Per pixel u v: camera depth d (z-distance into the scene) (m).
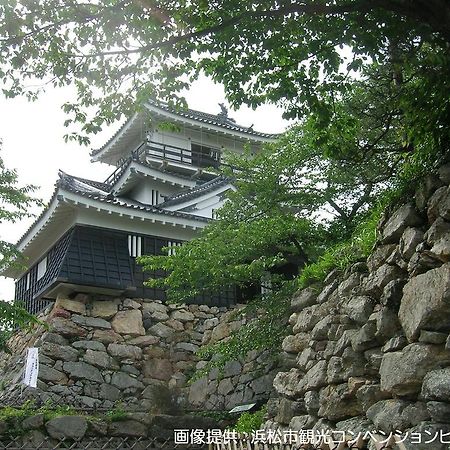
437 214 5.45
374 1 5.56
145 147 20.61
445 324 4.93
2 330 15.99
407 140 6.57
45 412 10.12
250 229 10.52
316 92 6.77
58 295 15.52
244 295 17.50
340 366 6.31
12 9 6.15
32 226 16.86
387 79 7.25
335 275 7.47
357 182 10.83
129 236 16.44
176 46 6.54
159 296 16.66
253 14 5.95
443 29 5.46
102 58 6.67
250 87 6.97
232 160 11.67
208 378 14.46
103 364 15.09
